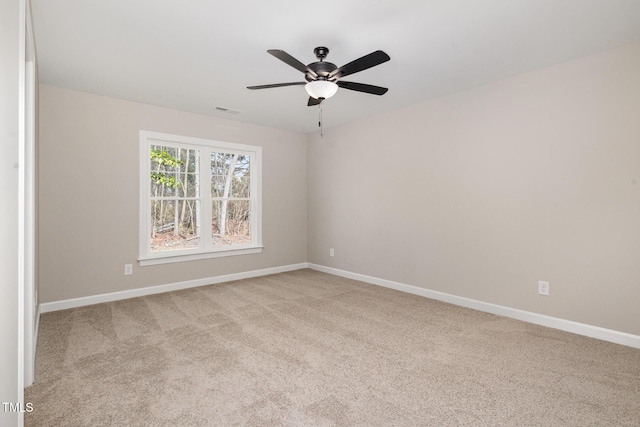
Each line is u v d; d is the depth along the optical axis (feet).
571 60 9.25
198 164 14.84
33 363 7.03
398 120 13.83
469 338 8.97
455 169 11.96
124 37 7.95
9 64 3.70
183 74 10.17
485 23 7.37
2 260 3.42
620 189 8.52
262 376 6.98
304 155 18.54
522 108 10.22
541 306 9.95
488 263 11.13
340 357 7.86
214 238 15.43
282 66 9.58
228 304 11.95
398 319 10.44
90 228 11.98
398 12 6.93
